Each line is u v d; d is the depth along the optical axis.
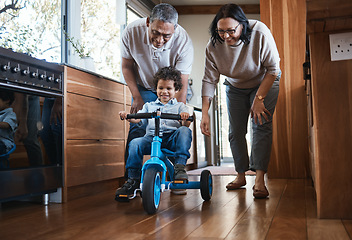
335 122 1.63
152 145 1.91
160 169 1.92
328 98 1.64
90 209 2.04
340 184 1.63
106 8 4.64
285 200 2.23
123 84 3.21
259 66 2.32
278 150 3.78
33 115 2.15
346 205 1.62
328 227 1.48
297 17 3.81
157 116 1.92
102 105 2.86
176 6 6.95
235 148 2.75
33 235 1.45
